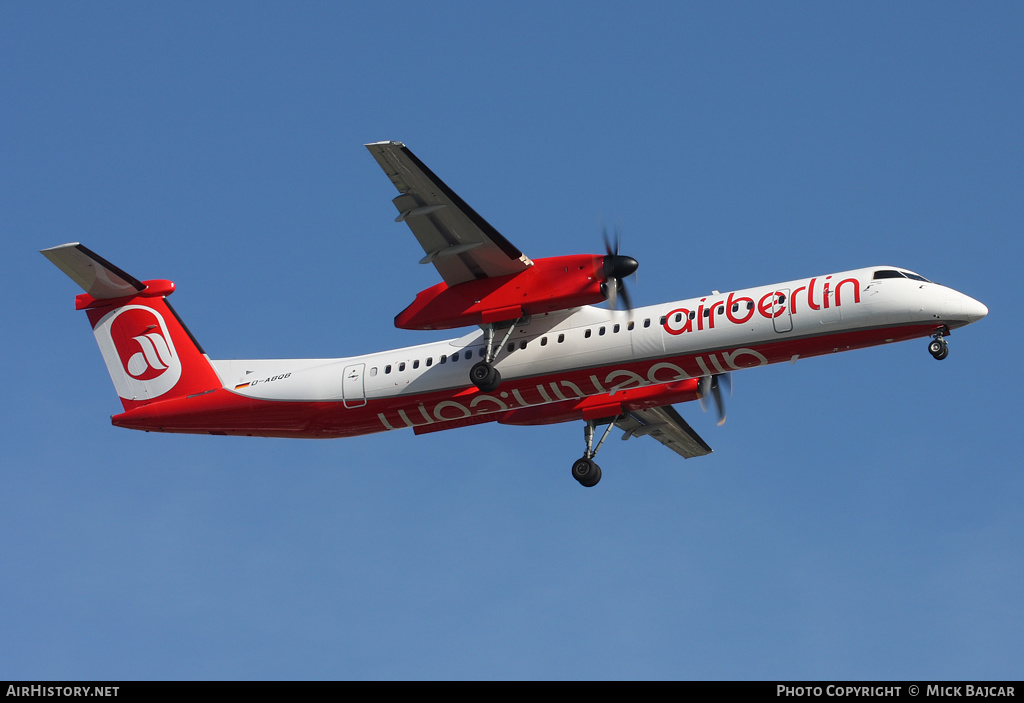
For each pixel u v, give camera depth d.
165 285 102.69
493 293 90.44
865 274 85.31
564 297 88.56
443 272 91.12
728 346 86.81
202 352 102.31
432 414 96.19
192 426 101.38
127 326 102.88
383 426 98.62
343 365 98.19
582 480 101.44
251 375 100.94
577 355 90.00
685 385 100.06
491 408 94.62
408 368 95.88
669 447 114.44
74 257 97.19
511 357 91.75
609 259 88.25
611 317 90.69
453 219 86.12
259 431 101.19
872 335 84.69
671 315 88.62
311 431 100.44
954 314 82.56
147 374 102.25
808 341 85.56
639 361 88.88
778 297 86.12
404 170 82.31
